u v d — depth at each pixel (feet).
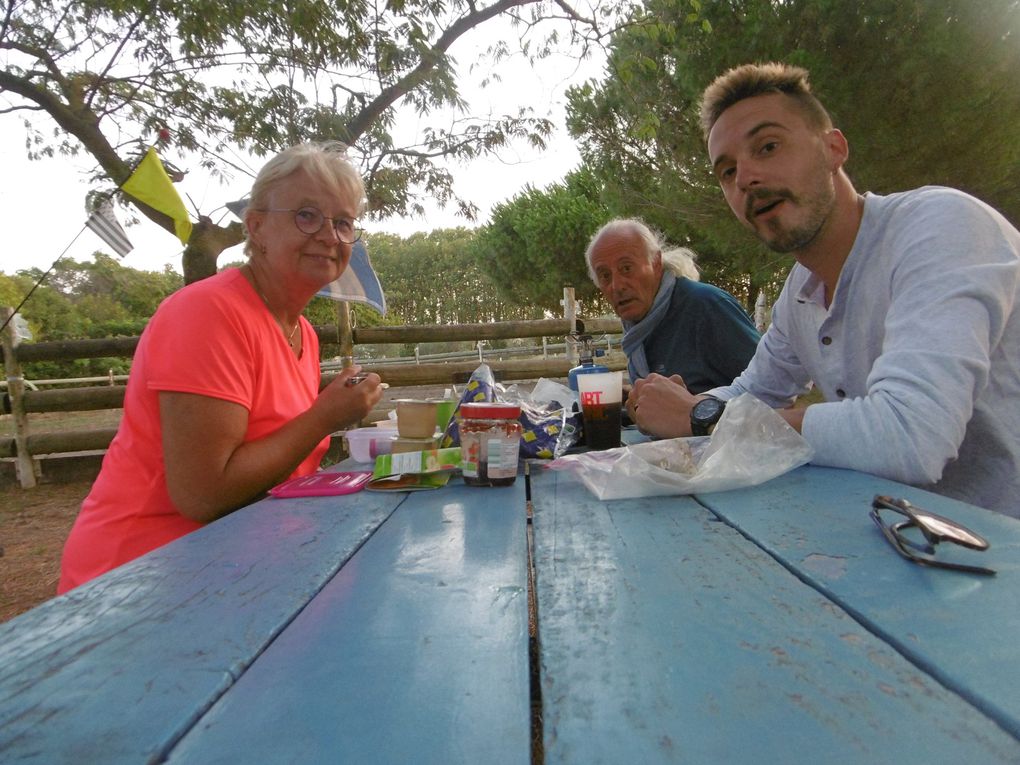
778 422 4.09
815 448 4.05
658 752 1.40
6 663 1.97
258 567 2.85
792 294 5.93
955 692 1.60
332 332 20.66
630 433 6.75
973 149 22.45
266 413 5.13
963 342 3.71
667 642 1.92
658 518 3.32
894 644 1.85
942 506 3.13
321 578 2.67
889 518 3.00
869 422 3.79
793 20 22.07
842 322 5.18
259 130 18.08
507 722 1.55
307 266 5.65
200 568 2.86
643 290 9.05
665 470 3.79
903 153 22.70
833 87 21.25
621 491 3.79
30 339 20.31
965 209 4.18
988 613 2.00
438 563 2.81
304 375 6.15
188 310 4.60
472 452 4.41
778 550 2.68
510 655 1.90
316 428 4.82
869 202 4.91
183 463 4.39
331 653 1.97
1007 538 2.66
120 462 4.81
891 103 21.61
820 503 3.32
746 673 1.72
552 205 65.62
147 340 4.68
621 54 25.17
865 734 1.44
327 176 5.58
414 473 4.47
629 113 28.50
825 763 1.34
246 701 1.70
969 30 19.69
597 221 59.98
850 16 20.97
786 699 1.59
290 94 18.37
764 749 1.40
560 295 68.18
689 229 37.73
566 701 1.62
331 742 1.50
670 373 8.68
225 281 5.10
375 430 6.12
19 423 19.42
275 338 5.34
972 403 3.80
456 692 1.70
